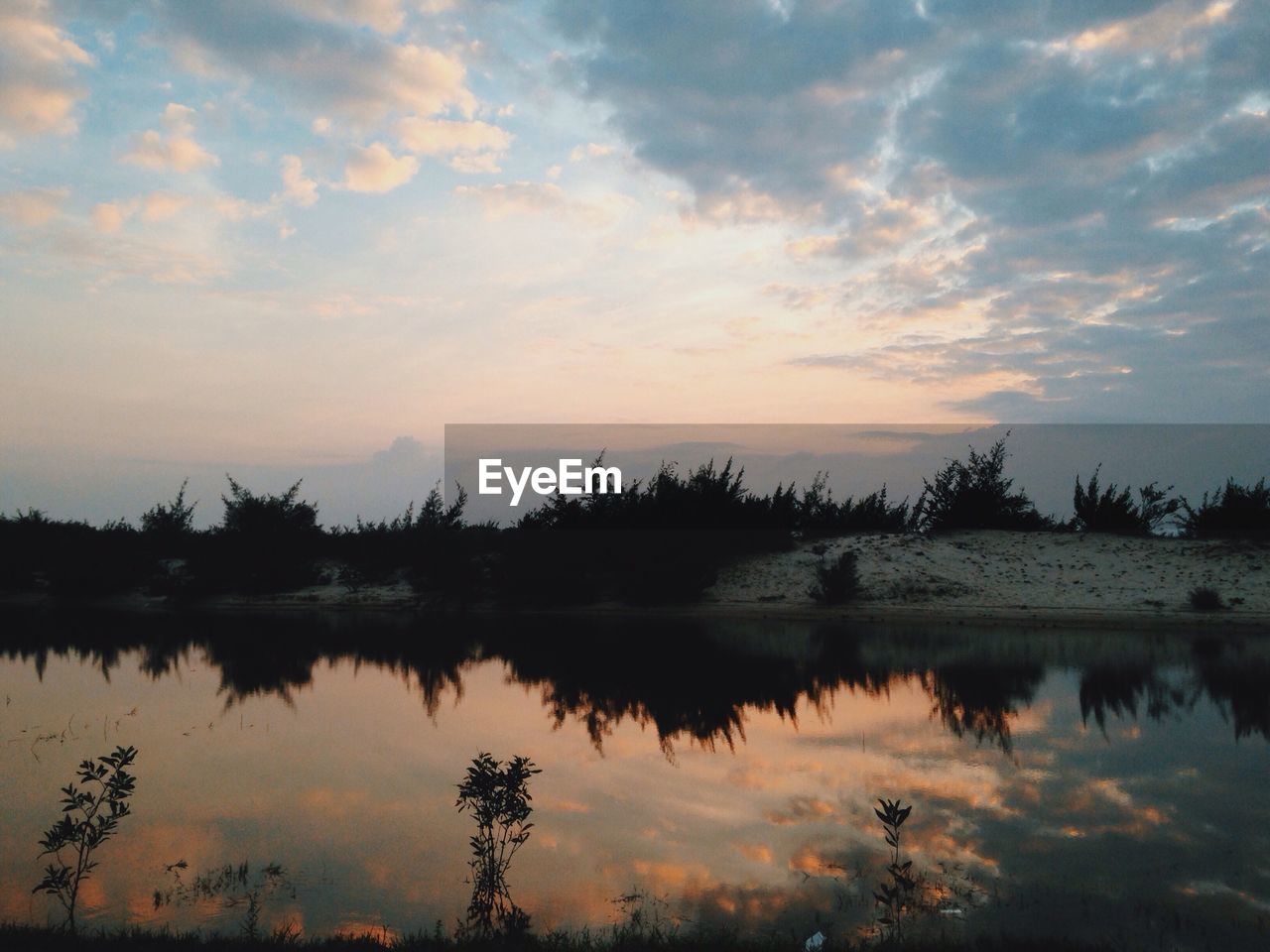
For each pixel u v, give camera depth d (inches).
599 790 357.7
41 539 1451.8
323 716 512.1
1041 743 420.8
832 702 529.3
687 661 699.4
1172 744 414.3
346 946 202.8
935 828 303.1
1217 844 282.5
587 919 235.0
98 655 767.1
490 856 263.4
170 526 1508.4
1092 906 235.1
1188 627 838.5
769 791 352.2
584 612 1074.7
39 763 408.5
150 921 235.9
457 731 470.9
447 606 1134.4
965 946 201.6
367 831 310.3
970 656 697.6
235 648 810.8
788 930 224.1
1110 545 1138.0
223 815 328.8
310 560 1362.0
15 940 201.8
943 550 1160.2
